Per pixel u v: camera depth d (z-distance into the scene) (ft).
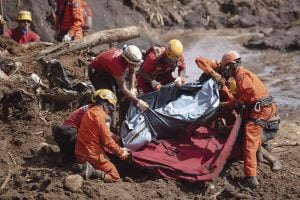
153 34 128.06
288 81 80.02
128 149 40.68
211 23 140.46
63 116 51.11
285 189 40.22
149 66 44.98
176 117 42.06
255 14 145.18
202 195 39.32
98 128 38.93
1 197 37.42
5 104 49.73
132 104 43.11
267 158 43.11
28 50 64.75
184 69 47.85
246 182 40.19
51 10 100.58
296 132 54.70
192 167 40.19
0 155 43.55
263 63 95.86
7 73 56.18
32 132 47.50
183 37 127.95
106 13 118.93
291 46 109.19
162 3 138.92
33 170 41.01
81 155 39.68
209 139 42.73
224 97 44.19
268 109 40.47
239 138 41.70
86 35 70.08
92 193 37.58
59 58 63.16
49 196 36.94
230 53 41.63
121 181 39.88
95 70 43.83
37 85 52.21
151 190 38.96
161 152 41.22
